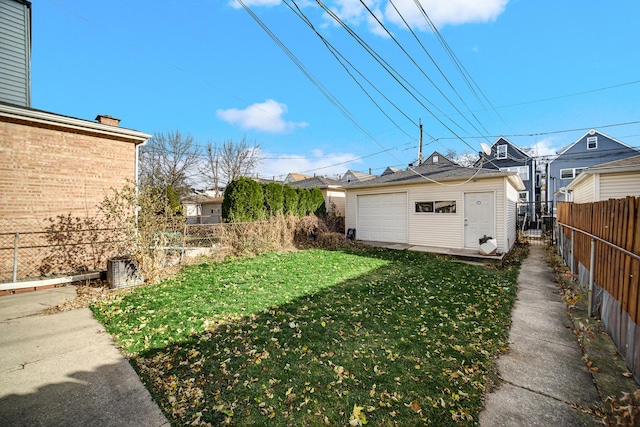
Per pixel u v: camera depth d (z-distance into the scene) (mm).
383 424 2074
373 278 6238
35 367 2793
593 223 4520
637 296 2645
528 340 3424
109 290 5367
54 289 5453
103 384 2535
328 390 2443
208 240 8625
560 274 6711
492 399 2363
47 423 2070
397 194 11234
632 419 2021
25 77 7293
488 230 9219
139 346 3197
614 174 8203
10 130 5750
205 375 2656
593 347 3219
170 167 25500
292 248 10461
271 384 2523
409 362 2883
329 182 22000
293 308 4363
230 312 4176
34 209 6016
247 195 10750
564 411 2219
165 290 5305
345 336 3443
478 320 3990
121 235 6809
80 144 6621
